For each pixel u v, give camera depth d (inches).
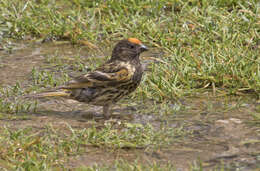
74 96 450.6
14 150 368.2
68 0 740.0
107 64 451.5
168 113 444.1
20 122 429.4
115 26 650.2
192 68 518.9
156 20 668.1
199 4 671.8
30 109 461.4
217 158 353.7
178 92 477.4
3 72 557.0
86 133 398.3
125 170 334.0
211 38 600.1
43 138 385.7
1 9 699.4
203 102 464.4
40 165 343.0
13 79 537.3
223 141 381.7
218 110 444.5
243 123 413.7
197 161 350.6
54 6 711.1
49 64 581.3
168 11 691.4
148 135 394.9
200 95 480.7
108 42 634.8
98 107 470.9
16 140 379.2
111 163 353.4
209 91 488.4
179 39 605.6
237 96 474.6
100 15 667.4
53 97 490.3
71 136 393.7
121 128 419.8
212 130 402.9
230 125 410.6
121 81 442.6
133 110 455.8
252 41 578.9
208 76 497.4
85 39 642.2
